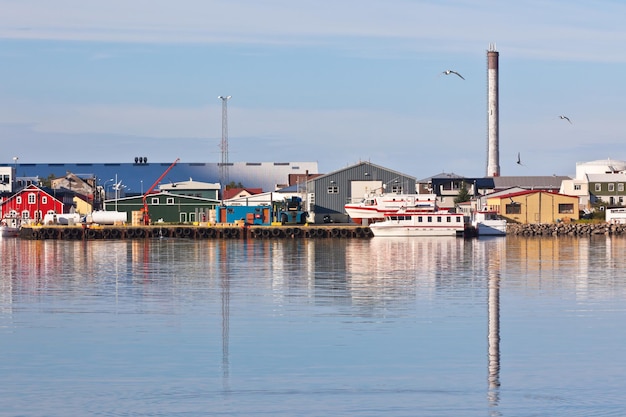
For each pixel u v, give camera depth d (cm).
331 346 4344
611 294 6106
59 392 3609
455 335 4597
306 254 9906
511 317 5125
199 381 3753
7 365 4003
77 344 4412
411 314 5241
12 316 5234
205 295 6109
